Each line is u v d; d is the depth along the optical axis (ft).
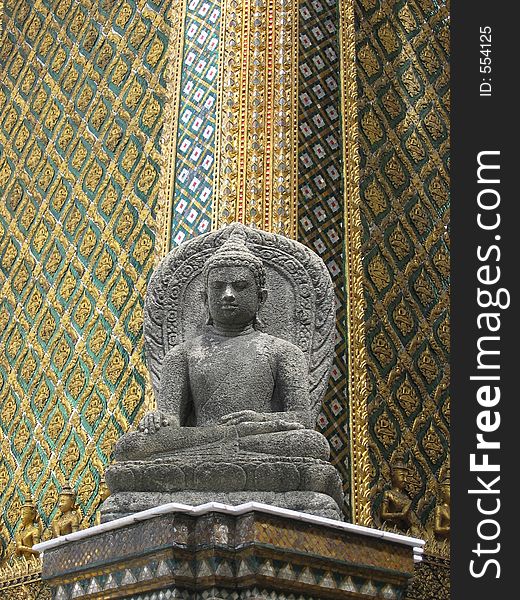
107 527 20.30
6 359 37.40
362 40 33.86
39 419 35.47
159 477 20.74
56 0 39.34
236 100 30.25
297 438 20.88
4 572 34.40
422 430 31.86
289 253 23.84
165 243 30.30
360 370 30.01
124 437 21.35
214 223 29.25
